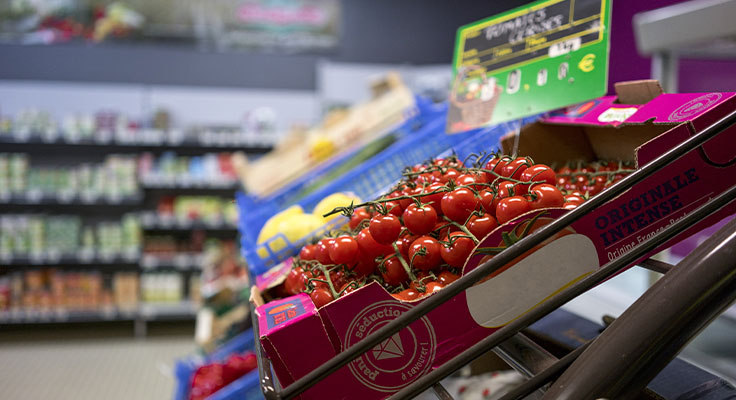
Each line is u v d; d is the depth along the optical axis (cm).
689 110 94
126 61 648
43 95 632
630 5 311
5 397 439
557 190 90
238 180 620
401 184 117
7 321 591
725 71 295
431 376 78
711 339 166
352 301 83
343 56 695
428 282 95
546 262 86
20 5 627
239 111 662
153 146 660
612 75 327
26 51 632
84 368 513
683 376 96
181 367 312
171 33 658
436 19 706
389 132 265
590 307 162
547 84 133
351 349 77
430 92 643
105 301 609
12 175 594
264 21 673
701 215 81
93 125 612
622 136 129
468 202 95
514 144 140
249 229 210
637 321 71
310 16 680
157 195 655
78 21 644
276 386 85
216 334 346
